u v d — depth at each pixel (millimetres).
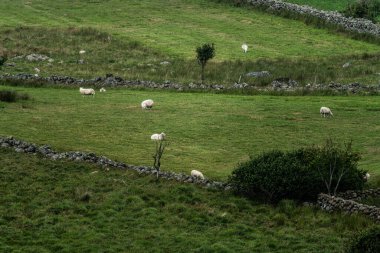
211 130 118062
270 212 82938
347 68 175375
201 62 165500
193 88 153125
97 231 76938
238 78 166375
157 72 172250
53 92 146000
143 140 110688
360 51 198250
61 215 81062
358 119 127938
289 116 129000
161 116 126375
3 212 80688
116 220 80000
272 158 91375
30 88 149500
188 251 72438
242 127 120500
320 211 83250
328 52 197000
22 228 77062
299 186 86062
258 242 74875
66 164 95500
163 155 103375
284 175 86438
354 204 82250
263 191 87750
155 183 90562
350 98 145750
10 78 154625
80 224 78750
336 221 80375
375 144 112875
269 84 160000
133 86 154125
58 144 105688
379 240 67062
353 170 89750
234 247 73438
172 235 76312
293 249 73438
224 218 81000
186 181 91438
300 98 145250
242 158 103812
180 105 135875
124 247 73250
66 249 72250
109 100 139250
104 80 157250
